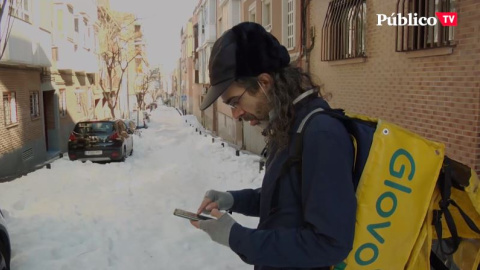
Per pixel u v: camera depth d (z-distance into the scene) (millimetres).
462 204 1777
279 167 1659
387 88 7039
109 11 33750
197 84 44781
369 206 1516
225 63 1624
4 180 11930
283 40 12555
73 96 22500
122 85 45125
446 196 1643
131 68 57188
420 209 1552
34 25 14141
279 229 1548
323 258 1450
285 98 1599
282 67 1660
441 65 5602
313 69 10398
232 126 23047
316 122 1545
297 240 1474
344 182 1466
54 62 18734
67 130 21250
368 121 1621
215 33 30500
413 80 6270
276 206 1653
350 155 1523
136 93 54656
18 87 14414
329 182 1457
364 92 7832
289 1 12344
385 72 7094
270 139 1734
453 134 5375
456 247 1769
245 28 1649
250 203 2039
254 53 1617
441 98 5613
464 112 5160
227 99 1711
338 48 8898
